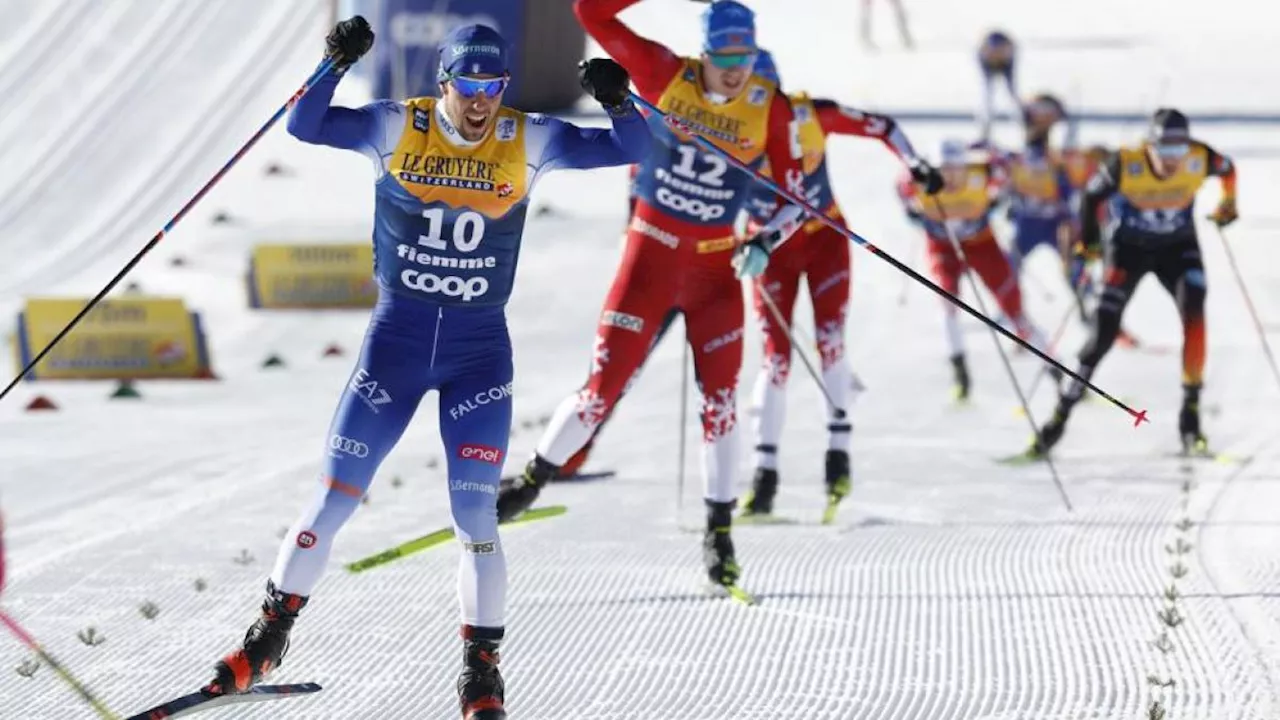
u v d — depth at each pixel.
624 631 19.11
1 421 36.59
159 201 63.97
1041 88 81.44
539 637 18.84
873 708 16.36
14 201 63.66
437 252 15.52
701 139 17.27
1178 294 30.64
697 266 20.92
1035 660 17.91
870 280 54.47
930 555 22.95
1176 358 43.78
